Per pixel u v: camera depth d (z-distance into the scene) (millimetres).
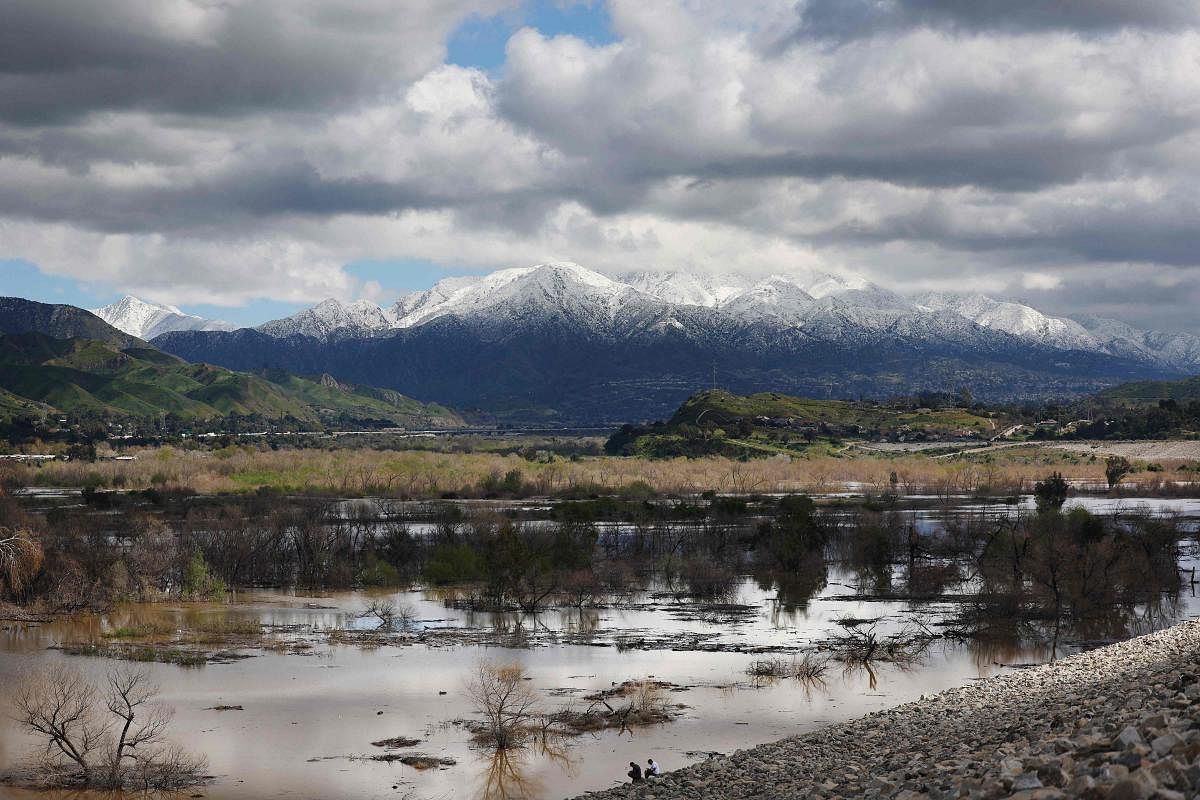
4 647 102375
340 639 106750
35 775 62094
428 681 87000
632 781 55781
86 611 125625
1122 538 141500
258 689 84188
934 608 123812
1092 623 111938
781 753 52844
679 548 173125
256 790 59750
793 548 158125
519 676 88000
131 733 71250
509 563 129750
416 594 140875
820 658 94375
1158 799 19281
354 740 69625
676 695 80938
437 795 58406
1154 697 36031
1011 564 137250
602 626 113688
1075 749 27547
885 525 174375
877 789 32781
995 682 65500
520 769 62781
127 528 179875
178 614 123625
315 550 162750
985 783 25672
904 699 78625
